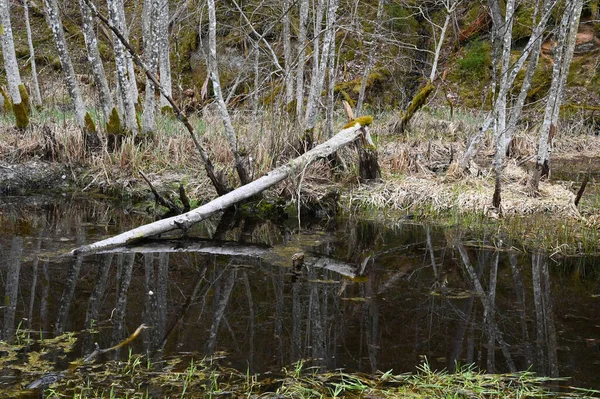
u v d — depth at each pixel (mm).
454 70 19297
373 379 3953
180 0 15648
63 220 8180
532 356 4375
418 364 4215
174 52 17812
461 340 4660
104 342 4453
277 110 9867
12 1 19984
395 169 10320
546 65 18281
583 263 6656
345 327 4887
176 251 6992
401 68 18500
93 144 10297
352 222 8461
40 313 4984
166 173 9758
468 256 6906
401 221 8477
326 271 6375
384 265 6602
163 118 12016
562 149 15047
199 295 5582
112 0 9453
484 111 17266
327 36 9102
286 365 4148
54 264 6309
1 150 10117
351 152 10047
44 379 3791
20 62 18469
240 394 3688
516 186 9586
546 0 8797
